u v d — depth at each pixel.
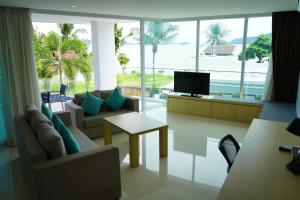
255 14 5.60
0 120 4.42
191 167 3.57
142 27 6.39
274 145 2.39
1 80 4.26
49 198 2.36
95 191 2.62
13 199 2.87
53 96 6.79
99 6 4.29
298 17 5.08
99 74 6.94
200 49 6.65
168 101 6.49
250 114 5.45
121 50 8.50
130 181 3.22
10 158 3.94
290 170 1.92
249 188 1.70
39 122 2.92
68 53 8.98
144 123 3.92
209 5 4.36
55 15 5.07
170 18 6.50
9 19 4.11
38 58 8.54
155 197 2.88
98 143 4.49
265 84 5.71
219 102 5.76
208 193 2.95
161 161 3.77
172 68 7.15
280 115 4.43
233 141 2.54
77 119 4.46
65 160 2.40
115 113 4.96
